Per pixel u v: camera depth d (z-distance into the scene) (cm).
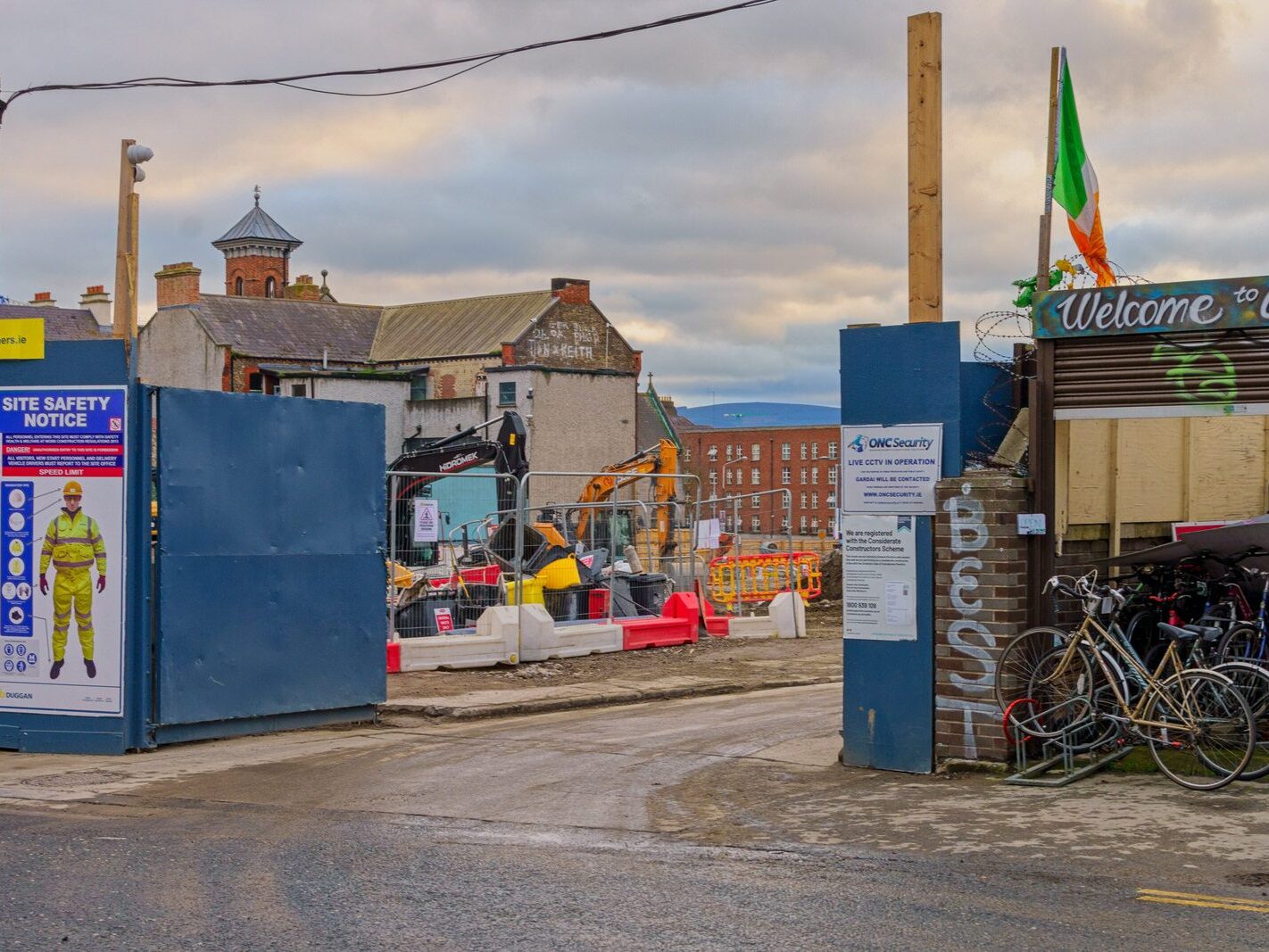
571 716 1480
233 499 1276
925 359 1066
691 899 694
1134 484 1159
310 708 1343
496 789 1033
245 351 6225
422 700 1522
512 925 648
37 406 1223
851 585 1097
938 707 1057
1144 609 1027
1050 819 869
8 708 1228
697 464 9906
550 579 2077
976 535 1038
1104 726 994
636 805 967
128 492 1207
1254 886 704
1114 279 1107
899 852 801
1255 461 1280
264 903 690
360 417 1383
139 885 727
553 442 6103
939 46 1082
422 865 772
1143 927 634
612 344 6469
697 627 2159
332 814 936
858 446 1094
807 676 1797
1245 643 987
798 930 637
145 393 1217
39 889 721
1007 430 1116
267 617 1305
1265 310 959
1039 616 1048
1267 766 930
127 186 1556
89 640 1209
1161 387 1002
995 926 638
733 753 1185
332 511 1360
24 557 1224
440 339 6475
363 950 612
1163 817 857
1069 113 1120
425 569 1938
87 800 988
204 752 1212
